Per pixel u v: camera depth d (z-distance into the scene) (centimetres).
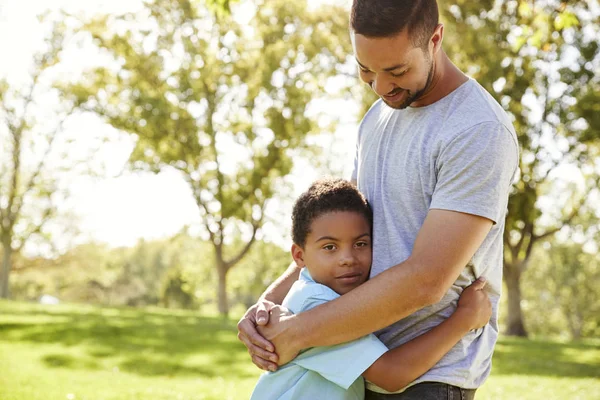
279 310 226
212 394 887
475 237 206
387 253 226
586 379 1134
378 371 213
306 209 242
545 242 4488
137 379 1001
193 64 2620
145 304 5912
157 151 2662
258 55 2659
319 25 2541
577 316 4825
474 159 206
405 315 204
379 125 242
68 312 2055
